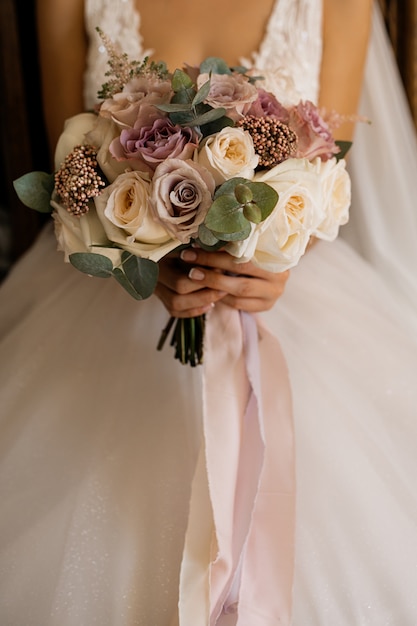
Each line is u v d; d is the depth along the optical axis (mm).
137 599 879
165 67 936
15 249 1695
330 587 896
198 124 830
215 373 989
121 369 1084
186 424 1019
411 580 913
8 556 910
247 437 998
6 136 1627
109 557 898
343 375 1081
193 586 864
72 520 918
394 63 1443
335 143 1030
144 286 860
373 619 893
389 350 1128
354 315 1177
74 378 1083
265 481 960
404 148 1393
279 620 881
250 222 809
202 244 874
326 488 958
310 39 1263
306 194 842
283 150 848
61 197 868
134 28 1271
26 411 1053
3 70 1587
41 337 1160
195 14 1277
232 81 866
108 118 876
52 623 856
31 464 995
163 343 1065
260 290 1006
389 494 968
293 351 1094
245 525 947
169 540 919
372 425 1036
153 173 828
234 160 819
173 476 964
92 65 1273
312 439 996
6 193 1712
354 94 1318
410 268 1362
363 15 1290
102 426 1014
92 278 1236
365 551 921
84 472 965
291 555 908
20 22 1597
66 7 1309
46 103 1366
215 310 1023
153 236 820
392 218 1382
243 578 914
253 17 1273
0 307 1309
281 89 1064
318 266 1257
